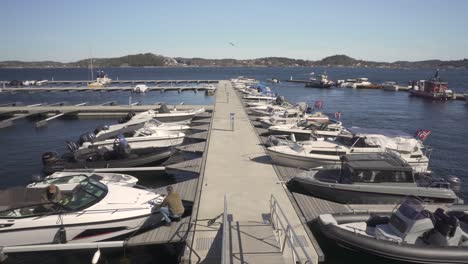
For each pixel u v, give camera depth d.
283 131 25.69
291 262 9.59
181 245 11.49
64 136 32.12
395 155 15.80
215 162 18.58
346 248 11.00
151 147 22.95
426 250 10.10
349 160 15.07
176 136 23.80
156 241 11.07
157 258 12.23
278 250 9.47
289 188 15.80
